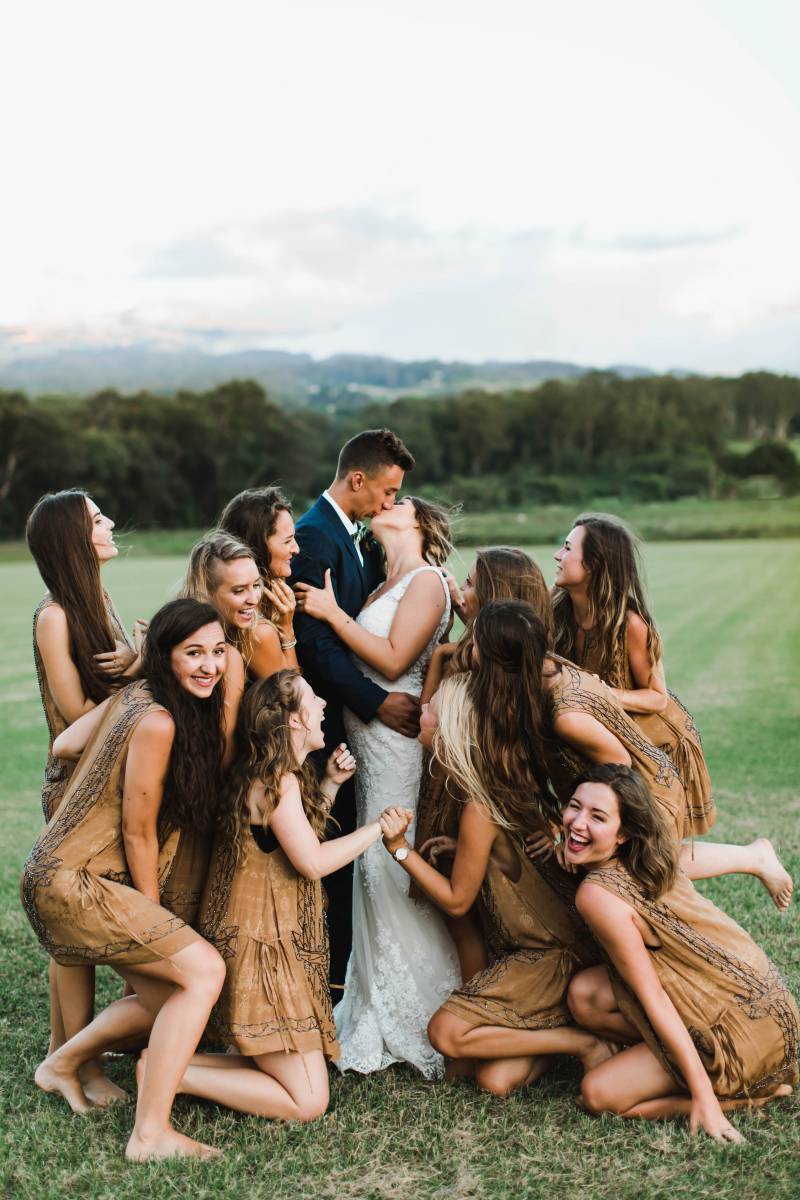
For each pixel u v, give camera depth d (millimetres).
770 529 53531
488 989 3141
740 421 95750
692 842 3688
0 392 68875
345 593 3914
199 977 2900
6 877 5535
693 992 2949
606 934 2910
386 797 3654
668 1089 2959
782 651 14633
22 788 8195
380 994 3416
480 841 3162
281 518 3590
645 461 84812
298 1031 3010
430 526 3879
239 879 3062
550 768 3242
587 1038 3148
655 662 3562
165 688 3010
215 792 3072
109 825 3004
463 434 85125
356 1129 2936
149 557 50844
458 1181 2662
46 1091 3197
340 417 91938
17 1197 2652
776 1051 2975
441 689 3283
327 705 3799
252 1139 2893
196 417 77188
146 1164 2758
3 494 68938
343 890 3855
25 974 4160
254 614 3418
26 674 14945
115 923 2918
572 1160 2744
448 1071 3270
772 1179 2631
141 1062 2896
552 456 86438
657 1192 2586
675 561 35156
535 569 3443
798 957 3943
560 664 3242
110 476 72000
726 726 9492
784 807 6488
